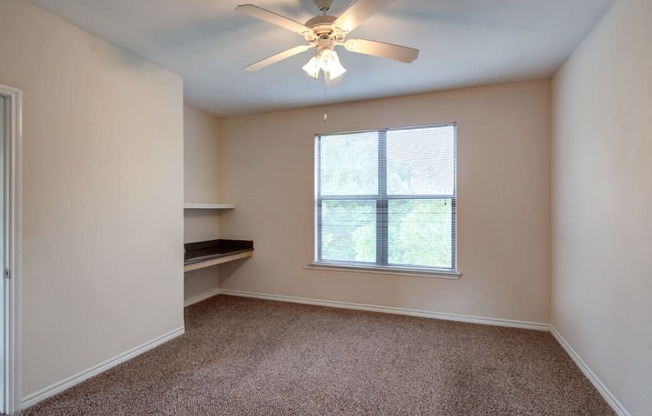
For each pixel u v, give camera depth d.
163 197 2.97
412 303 3.75
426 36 2.41
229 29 2.34
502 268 3.42
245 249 4.32
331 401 2.10
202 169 4.36
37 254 2.07
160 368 2.52
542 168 3.27
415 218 3.77
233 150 4.57
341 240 4.11
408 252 3.80
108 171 2.50
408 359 2.67
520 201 3.34
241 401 2.10
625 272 1.88
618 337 1.96
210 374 2.43
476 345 2.94
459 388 2.25
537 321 3.31
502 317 3.42
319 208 4.21
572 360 2.64
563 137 2.87
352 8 1.65
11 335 1.95
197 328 3.35
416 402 2.09
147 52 2.68
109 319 2.51
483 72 3.08
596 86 2.23
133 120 2.70
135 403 2.07
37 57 2.07
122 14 2.15
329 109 4.07
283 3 2.02
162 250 2.97
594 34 2.27
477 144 3.47
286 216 4.30
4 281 1.94
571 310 2.69
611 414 1.97
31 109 2.04
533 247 3.31
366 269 3.92
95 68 2.41
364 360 2.66
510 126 3.36
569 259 2.74
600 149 2.18
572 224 2.66
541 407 2.04
